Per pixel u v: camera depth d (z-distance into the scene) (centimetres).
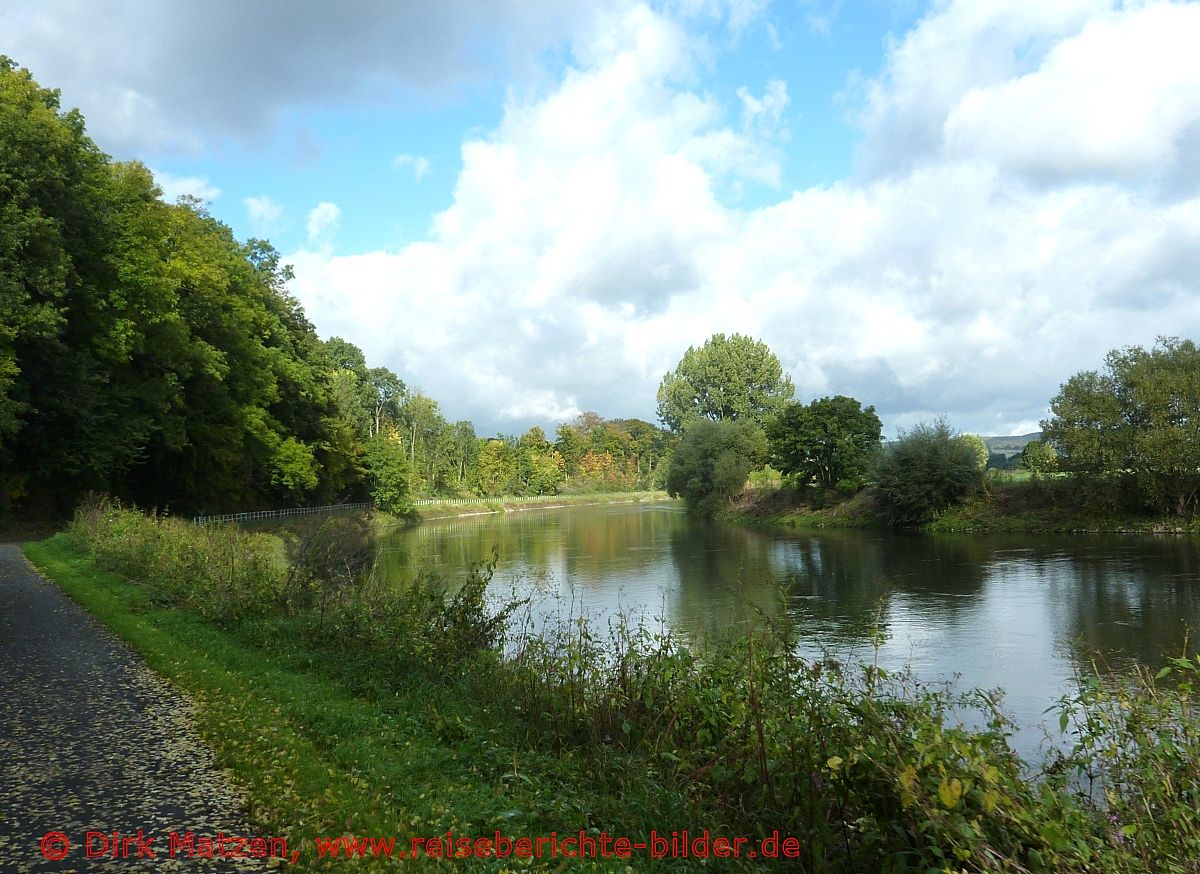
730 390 9900
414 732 754
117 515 2366
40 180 2681
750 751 629
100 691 854
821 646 1738
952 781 441
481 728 774
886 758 504
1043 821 450
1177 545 3441
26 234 2575
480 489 10650
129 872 453
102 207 3078
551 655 988
